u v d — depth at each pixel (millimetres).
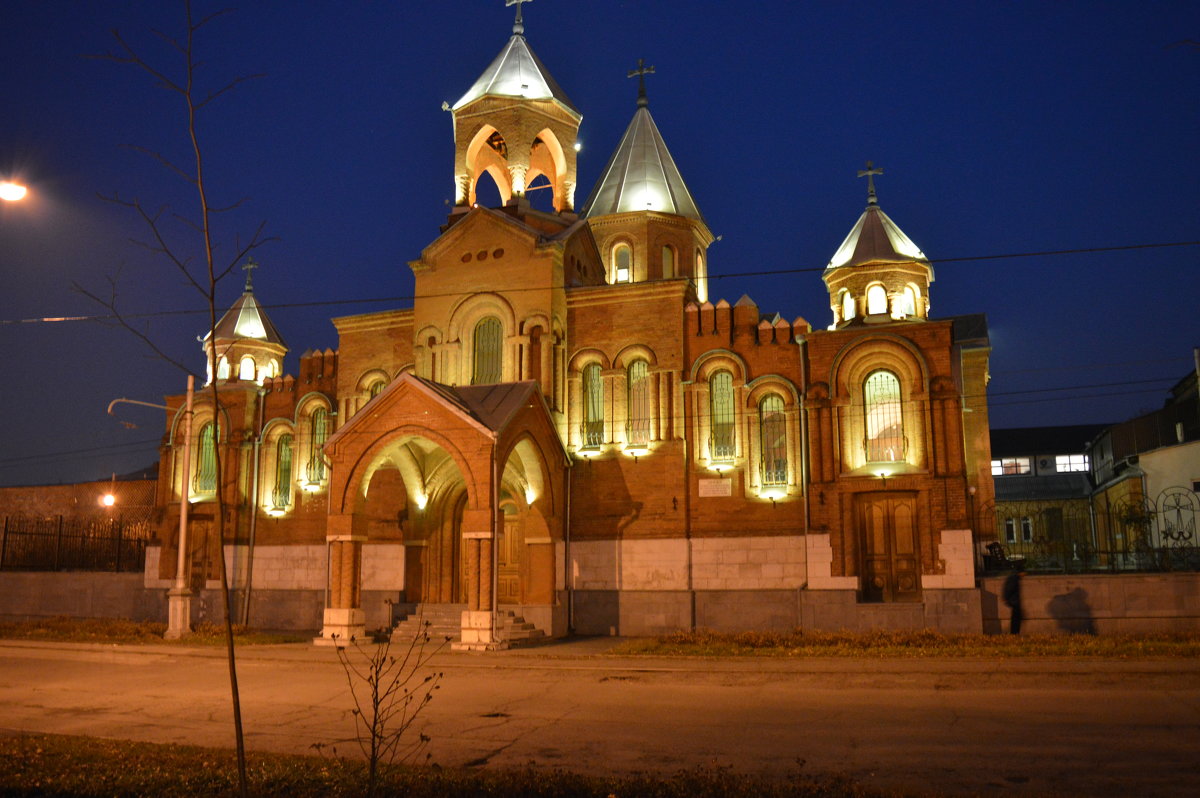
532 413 29672
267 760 13016
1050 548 35156
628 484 31219
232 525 35938
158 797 11156
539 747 14469
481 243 33562
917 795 10695
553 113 36719
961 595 27141
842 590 28266
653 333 31828
